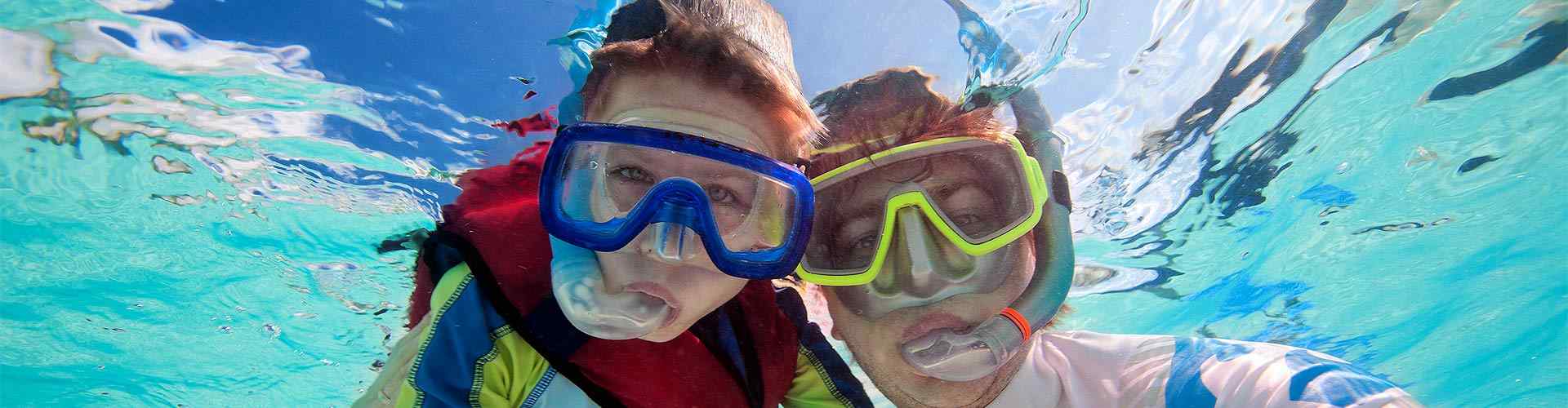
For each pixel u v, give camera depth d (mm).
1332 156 632
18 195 491
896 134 374
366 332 603
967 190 367
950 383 375
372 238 512
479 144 425
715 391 383
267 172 474
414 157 438
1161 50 465
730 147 309
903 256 357
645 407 372
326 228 510
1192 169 592
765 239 327
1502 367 954
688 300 331
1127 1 427
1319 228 717
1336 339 845
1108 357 405
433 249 401
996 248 358
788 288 429
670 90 322
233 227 522
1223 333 819
